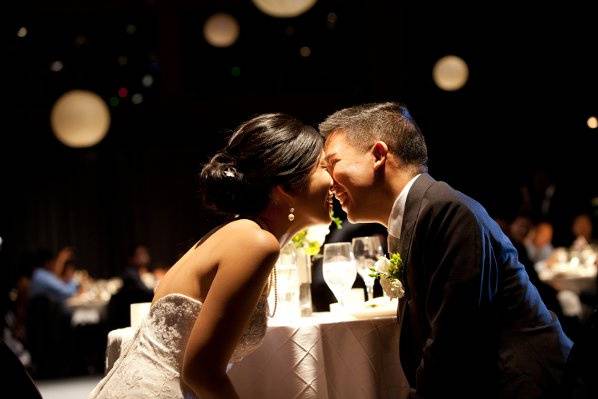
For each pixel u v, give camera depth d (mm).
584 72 10633
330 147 2738
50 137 12148
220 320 2271
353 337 2734
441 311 2396
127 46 11906
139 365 2342
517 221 8539
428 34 11070
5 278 9312
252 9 11656
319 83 11781
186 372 2260
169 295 2383
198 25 11867
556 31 10625
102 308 9273
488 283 2416
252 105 11750
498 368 2441
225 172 2510
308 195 2551
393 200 2674
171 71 11695
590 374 2279
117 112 12078
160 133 12109
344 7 11555
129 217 12656
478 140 11039
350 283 3033
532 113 10891
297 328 2682
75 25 11742
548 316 2525
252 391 2705
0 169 12219
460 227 2430
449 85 9164
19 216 12438
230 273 2307
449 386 2383
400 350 2648
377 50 11086
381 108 2723
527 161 10891
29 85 11930
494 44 10922
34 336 8609
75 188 12602
